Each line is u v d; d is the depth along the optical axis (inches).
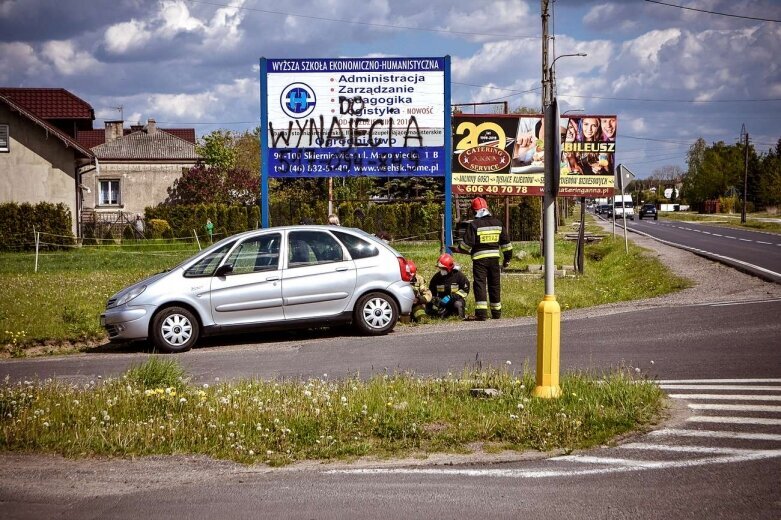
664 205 6038.4
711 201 4692.4
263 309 505.4
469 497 214.1
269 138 814.5
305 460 254.4
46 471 246.5
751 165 4537.4
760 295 659.4
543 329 309.7
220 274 502.6
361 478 233.8
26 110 1594.5
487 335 505.7
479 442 264.4
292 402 307.0
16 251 1466.5
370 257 527.2
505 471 235.3
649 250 1347.2
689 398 315.3
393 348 468.4
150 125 2295.8
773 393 322.7
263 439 271.4
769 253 1217.4
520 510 203.0
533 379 333.7
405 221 1678.2
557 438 260.1
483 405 299.3
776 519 191.0
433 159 813.2
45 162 1619.1
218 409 296.5
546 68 1083.9
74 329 556.1
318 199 1740.9
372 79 808.9
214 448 264.1
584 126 1198.3
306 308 512.7
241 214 1813.5
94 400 313.7
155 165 2167.8
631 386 315.6
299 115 812.6
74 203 1637.6
